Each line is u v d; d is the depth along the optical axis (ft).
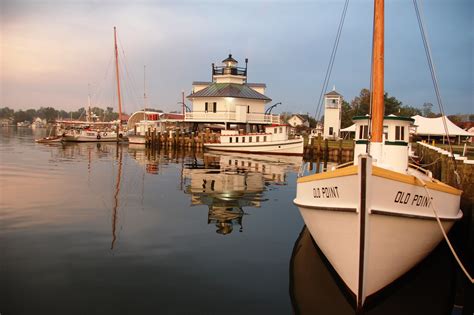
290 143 159.43
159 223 49.44
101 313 26.45
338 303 29.40
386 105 273.33
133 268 34.30
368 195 27.27
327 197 31.50
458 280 36.58
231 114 185.26
